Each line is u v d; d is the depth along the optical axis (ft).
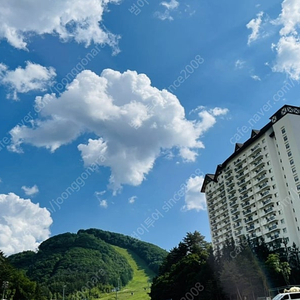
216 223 411.34
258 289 230.68
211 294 253.85
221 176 408.05
